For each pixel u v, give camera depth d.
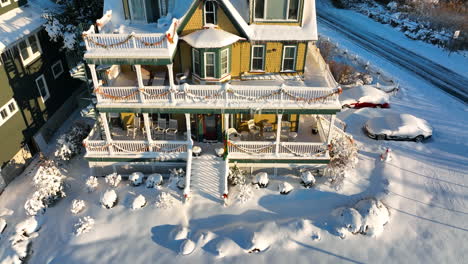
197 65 21.08
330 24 50.94
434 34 43.56
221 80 21.17
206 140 22.53
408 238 18.22
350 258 17.11
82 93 30.75
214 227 18.50
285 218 19.05
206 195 20.05
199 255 17.02
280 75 22.14
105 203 19.36
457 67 37.09
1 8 21.91
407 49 41.91
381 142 24.92
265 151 20.91
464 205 20.02
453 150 24.25
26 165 23.69
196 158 21.19
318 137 22.42
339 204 19.91
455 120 27.64
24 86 23.12
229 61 21.05
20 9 23.58
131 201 19.80
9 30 21.41
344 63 37.34
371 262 16.97
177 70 21.97
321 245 17.61
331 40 43.66
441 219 19.23
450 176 21.98
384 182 21.31
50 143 25.77
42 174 20.19
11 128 22.06
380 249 17.58
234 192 20.39
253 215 19.19
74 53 27.56
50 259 17.36
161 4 20.70
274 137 21.81
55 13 24.20
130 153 21.05
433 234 18.42
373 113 28.27
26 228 18.67
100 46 17.72
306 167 21.50
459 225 18.89
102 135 22.30
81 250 17.52
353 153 22.41
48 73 25.81
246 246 17.22
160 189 20.56
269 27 20.47
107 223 18.70
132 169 21.80
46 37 25.30
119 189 20.80
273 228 18.06
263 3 19.89
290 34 20.31
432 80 34.16
